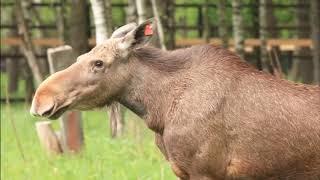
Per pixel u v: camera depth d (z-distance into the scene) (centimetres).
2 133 2609
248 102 1256
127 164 1914
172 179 1747
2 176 1867
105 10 2189
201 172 1269
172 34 3084
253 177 1268
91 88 1268
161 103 1288
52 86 1252
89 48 3319
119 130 2155
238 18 2784
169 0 3122
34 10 4166
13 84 4350
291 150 1248
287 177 1268
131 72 1287
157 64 1294
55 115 1255
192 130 1257
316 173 1255
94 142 2261
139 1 2384
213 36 3809
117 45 1279
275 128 1248
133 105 1303
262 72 1288
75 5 3062
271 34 3753
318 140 1243
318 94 1269
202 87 1266
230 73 1270
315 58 3192
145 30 1274
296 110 1251
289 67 4028
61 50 2014
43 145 2159
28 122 2839
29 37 3073
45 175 1836
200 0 4284
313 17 3194
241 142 1254
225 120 1254
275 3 4019
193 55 1293
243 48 2784
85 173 1814
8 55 3784
